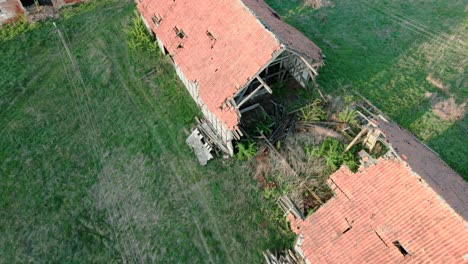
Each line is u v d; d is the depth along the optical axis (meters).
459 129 22.83
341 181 17.86
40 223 20.98
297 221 18.55
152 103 24.98
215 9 22.25
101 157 23.09
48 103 25.33
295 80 25.25
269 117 23.41
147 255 19.91
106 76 26.27
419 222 15.45
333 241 16.86
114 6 30.22
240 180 21.72
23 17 29.25
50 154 23.23
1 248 20.27
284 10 29.42
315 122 23.17
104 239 20.42
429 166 18.16
